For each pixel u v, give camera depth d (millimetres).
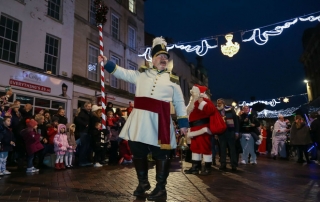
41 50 12742
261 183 4879
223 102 7551
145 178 3803
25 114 8500
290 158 11453
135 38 20766
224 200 3578
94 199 3648
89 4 16125
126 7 19750
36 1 12672
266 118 25484
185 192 4094
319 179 5324
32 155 6809
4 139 6320
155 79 3721
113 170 6988
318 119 8797
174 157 11773
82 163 8242
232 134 6918
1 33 11219
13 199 3697
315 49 26531
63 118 8969
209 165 6043
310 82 29906
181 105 3783
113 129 8922
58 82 13383
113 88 17500
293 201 3537
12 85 11219
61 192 4145
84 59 15320
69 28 14414
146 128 3461
